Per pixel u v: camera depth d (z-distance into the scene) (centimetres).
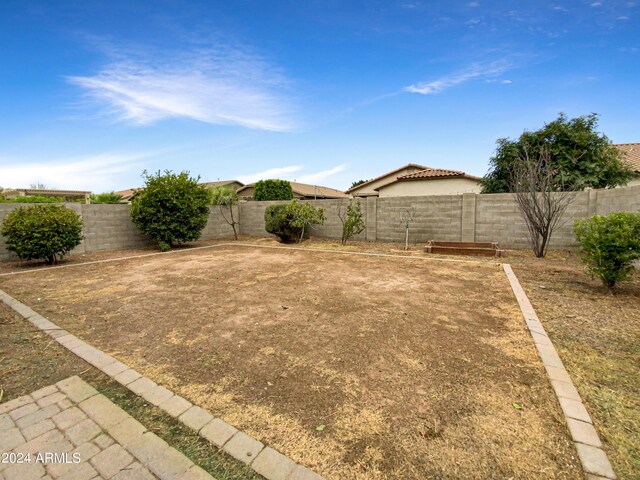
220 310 424
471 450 176
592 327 349
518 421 200
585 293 476
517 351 294
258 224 1435
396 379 251
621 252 445
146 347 316
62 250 791
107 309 434
